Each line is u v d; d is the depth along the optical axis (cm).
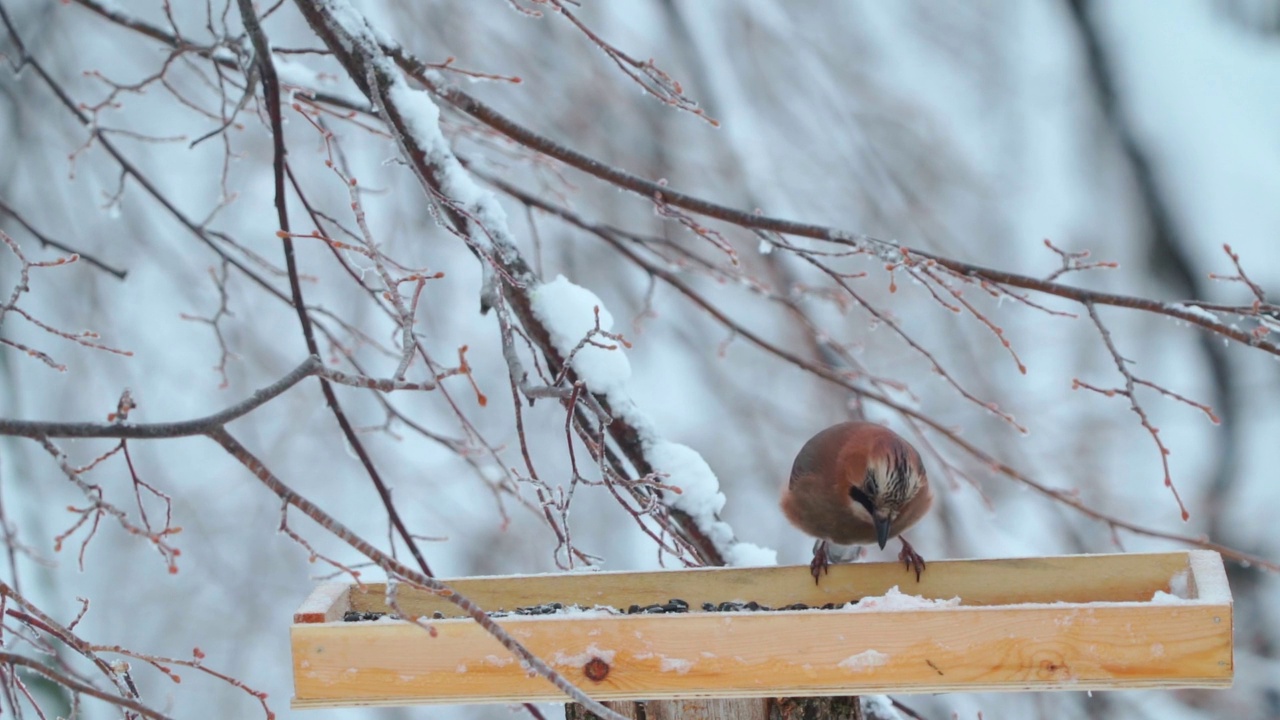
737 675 568
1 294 1536
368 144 1577
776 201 1683
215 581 1591
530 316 784
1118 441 1702
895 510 778
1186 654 545
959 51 1944
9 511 1288
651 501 670
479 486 1631
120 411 505
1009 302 1753
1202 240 1866
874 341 1664
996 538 1570
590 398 660
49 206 1562
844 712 621
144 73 1583
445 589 470
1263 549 1756
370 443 1633
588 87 1616
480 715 1570
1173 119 1919
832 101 1758
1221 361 1844
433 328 1641
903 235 1725
